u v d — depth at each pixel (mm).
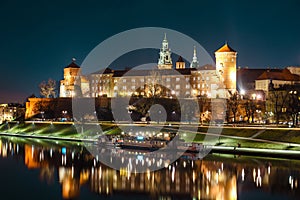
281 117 180250
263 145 119125
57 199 73500
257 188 79000
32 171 98312
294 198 72125
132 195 76062
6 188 81062
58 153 129000
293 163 102000
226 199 72000
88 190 79188
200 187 80500
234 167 98125
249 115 182000
